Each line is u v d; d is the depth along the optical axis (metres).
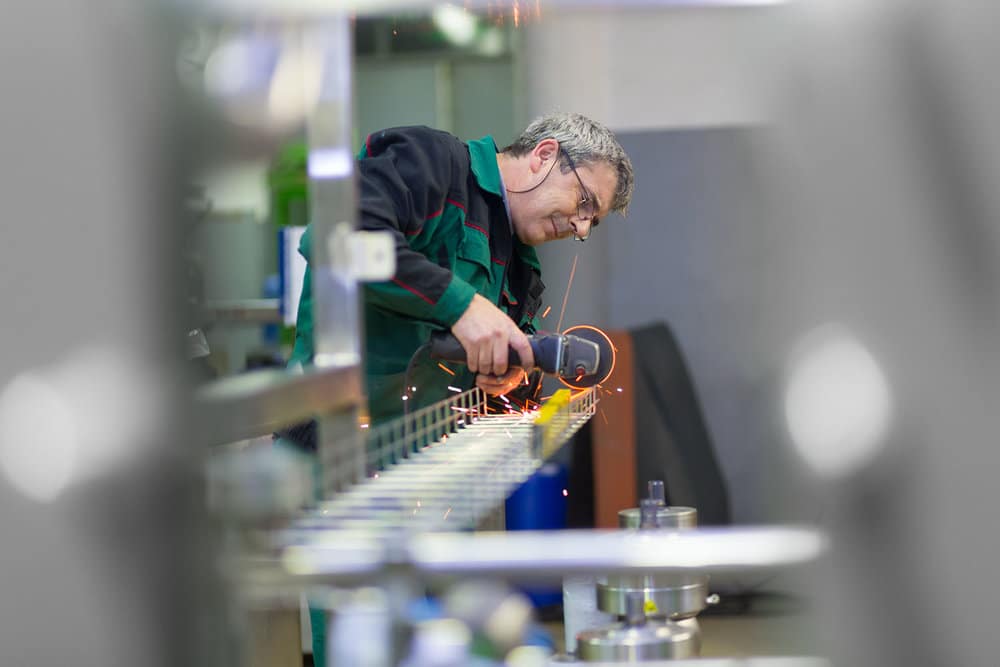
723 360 5.95
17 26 1.34
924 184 1.37
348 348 1.92
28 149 1.34
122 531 1.35
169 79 1.38
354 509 1.60
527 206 3.12
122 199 1.35
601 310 6.07
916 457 1.36
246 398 1.42
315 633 2.69
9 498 1.34
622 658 1.63
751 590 5.36
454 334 2.61
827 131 1.41
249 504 1.43
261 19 1.63
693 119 6.08
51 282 1.34
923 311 1.38
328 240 1.92
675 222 6.01
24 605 1.34
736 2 1.47
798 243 1.43
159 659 1.35
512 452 2.04
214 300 3.31
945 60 1.36
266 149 1.76
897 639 1.34
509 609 1.50
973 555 1.34
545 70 6.08
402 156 2.79
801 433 1.42
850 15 1.39
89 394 1.34
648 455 5.52
